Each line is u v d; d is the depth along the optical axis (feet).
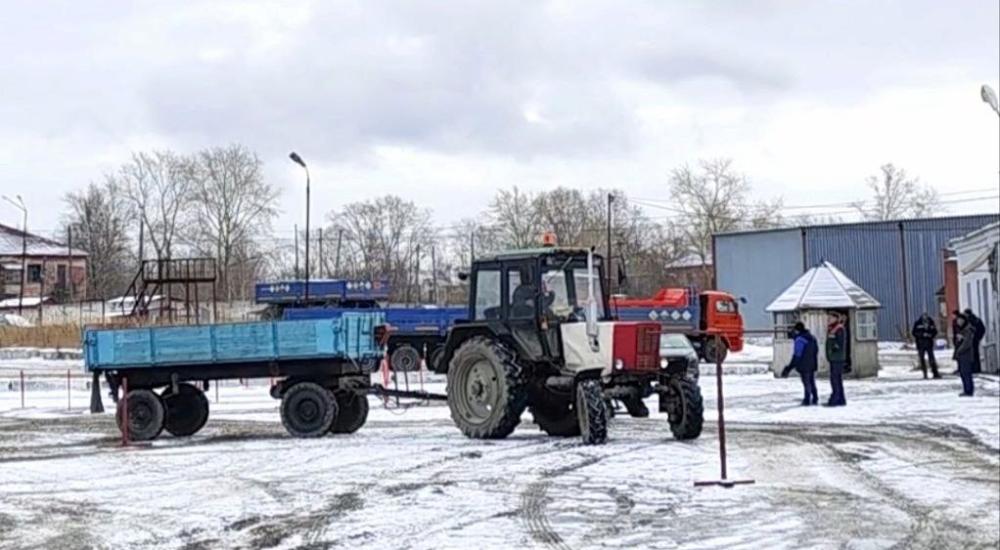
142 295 159.12
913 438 53.78
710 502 36.55
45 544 31.76
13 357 142.72
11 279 252.01
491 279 57.57
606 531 31.99
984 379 88.94
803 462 45.78
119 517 35.65
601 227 279.69
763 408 70.08
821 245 179.83
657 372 53.52
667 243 290.35
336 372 60.29
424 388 95.66
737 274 187.73
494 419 54.80
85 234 269.03
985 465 44.88
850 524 32.94
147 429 59.88
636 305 115.24
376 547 30.17
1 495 40.50
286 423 59.52
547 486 40.11
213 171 269.85
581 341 53.67
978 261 96.17
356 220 281.13
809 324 97.66
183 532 32.89
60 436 62.69
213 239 269.23
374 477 43.29
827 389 84.07
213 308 161.58
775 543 30.32
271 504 37.50
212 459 50.16
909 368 107.55
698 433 53.26
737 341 127.34
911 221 175.52
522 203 282.77
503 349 55.42
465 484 40.91
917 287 174.60
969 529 32.24
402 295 271.90
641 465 45.11
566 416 57.16
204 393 64.64
